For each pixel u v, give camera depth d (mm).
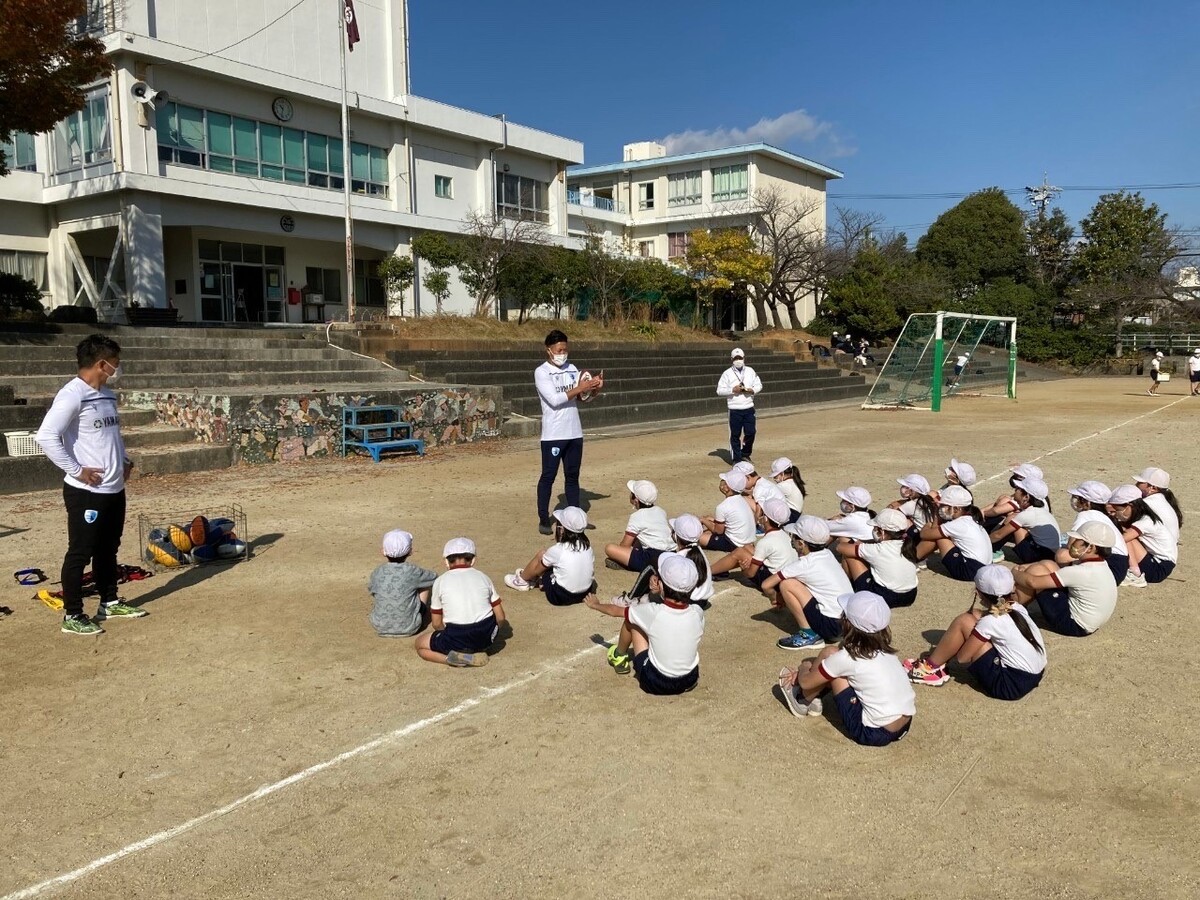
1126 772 3520
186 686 4258
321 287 26719
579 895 2723
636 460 12062
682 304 35594
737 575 6414
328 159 25531
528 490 9555
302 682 4309
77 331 14758
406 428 12695
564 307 30703
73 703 4059
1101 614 4988
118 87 20312
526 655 4707
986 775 3486
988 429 16047
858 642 3725
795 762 3576
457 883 2779
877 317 37438
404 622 4930
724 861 2900
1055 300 44562
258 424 11164
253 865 2867
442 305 27859
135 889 2746
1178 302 43469
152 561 6312
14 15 13141
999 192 47188
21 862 2875
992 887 2781
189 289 23438
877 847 2990
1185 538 7469
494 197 30609
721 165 41656
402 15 27656
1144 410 20031
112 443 5055
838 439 14539
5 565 6285
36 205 22172
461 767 3502
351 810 3189
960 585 6148
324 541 7133
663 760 3576
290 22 24625
